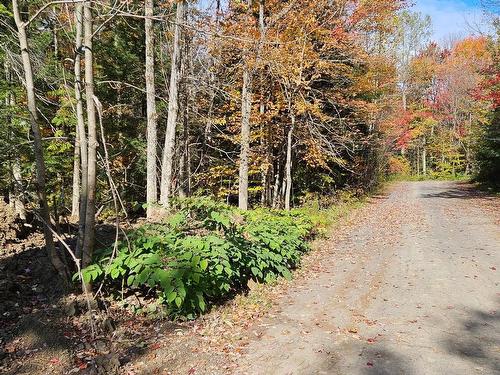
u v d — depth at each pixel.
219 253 5.54
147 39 10.30
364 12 14.43
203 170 15.19
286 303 6.04
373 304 5.93
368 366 4.03
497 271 7.46
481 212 15.52
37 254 5.99
